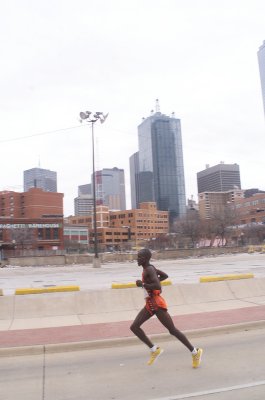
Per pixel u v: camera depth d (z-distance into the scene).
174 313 11.05
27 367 6.84
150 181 187.25
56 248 109.06
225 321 9.63
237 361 6.73
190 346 6.46
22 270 35.75
